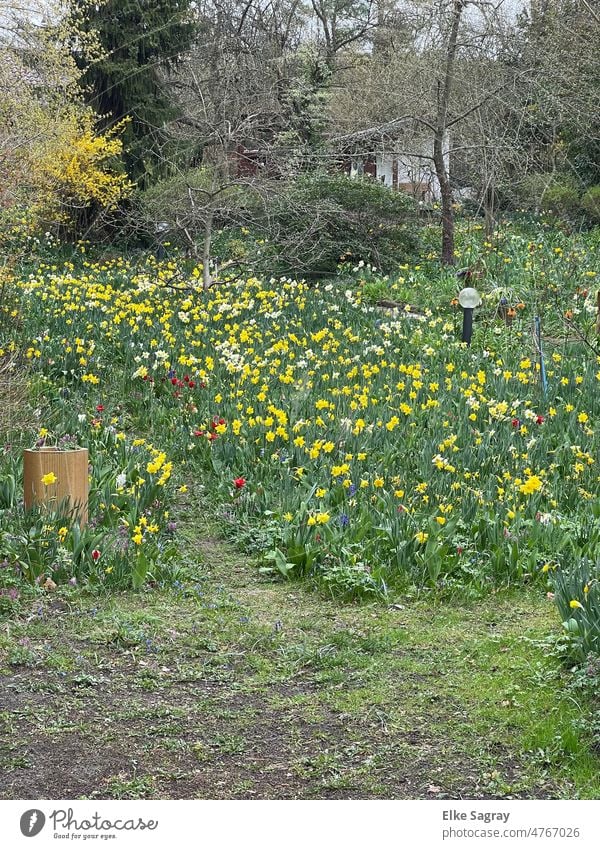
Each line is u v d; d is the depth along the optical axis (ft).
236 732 15.51
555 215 83.20
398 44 92.27
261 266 66.39
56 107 66.44
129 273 66.03
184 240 70.79
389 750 14.92
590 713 15.61
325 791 13.80
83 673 17.33
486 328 51.55
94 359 39.96
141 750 14.82
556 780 13.98
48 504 23.13
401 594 22.29
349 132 81.71
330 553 23.36
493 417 33.40
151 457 29.89
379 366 41.75
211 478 29.55
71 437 29.96
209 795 13.67
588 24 74.43
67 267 69.15
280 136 81.00
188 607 21.20
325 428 31.65
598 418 35.65
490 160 71.26
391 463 29.73
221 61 88.43
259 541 24.99
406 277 65.51
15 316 43.45
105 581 21.70
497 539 23.98
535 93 72.28
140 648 18.67
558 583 19.01
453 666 18.21
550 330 51.13
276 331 47.37
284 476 27.84
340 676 17.63
